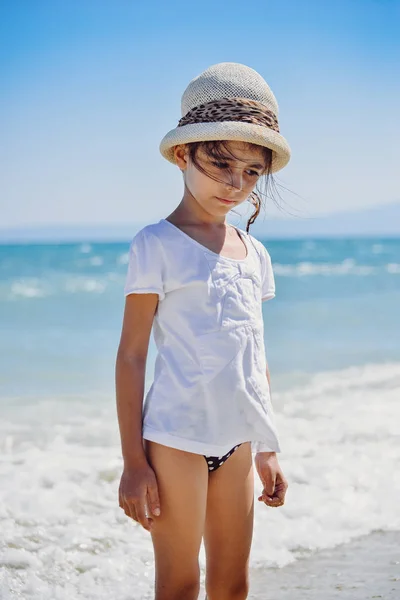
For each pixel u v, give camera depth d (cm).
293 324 1067
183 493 205
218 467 217
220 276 216
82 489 369
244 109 212
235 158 211
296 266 3047
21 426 498
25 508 343
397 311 1227
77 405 571
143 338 212
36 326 1092
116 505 351
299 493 371
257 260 237
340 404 562
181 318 211
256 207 247
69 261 3114
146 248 212
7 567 288
